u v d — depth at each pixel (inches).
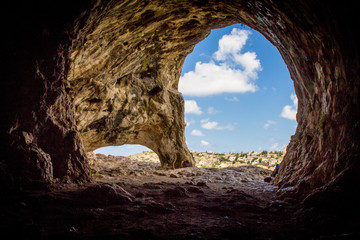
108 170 526.9
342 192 185.3
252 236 156.7
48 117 268.8
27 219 158.4
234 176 517.0
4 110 225.3
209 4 355.3
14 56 230.4
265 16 306.2
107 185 227.6
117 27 348.5
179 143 645.3
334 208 182.4
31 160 230.7
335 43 215.5
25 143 233.5
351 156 198.7
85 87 413.7
